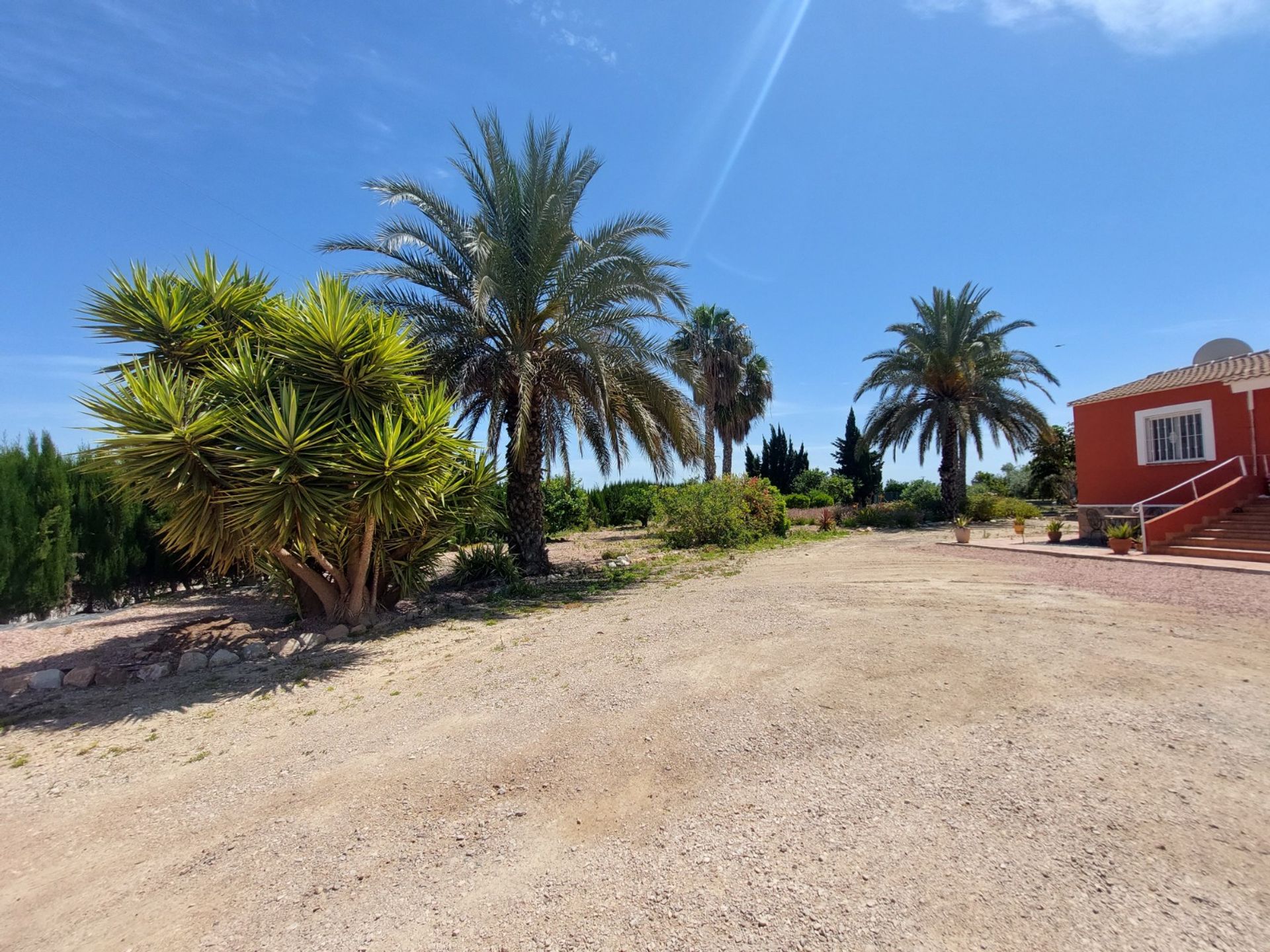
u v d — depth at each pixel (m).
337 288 7.28
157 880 2.81
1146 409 14.73
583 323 11.77
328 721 4.76
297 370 7.31
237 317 8.16
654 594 9.66
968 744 3.59
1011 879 2.41
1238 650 5.20
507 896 2.54
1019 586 8.84
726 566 12.96
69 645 7.61
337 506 6.80
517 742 4.04
